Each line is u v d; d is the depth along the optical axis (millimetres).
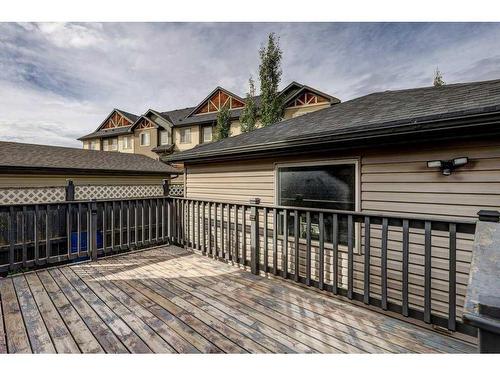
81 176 8688
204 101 20375
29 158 8094
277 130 5203
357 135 2967
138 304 2457
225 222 5289
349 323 2186
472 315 903
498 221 1678
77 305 2424
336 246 2627
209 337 1955
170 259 3883
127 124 25531
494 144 2545
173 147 20469
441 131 2627
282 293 2748
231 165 5184
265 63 13820
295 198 4145
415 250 3018
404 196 3062
